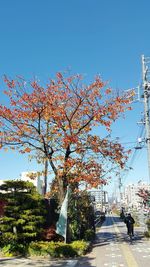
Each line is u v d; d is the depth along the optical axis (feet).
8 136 72.43
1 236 63.77
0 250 62.90
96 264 51.88
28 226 62.59
